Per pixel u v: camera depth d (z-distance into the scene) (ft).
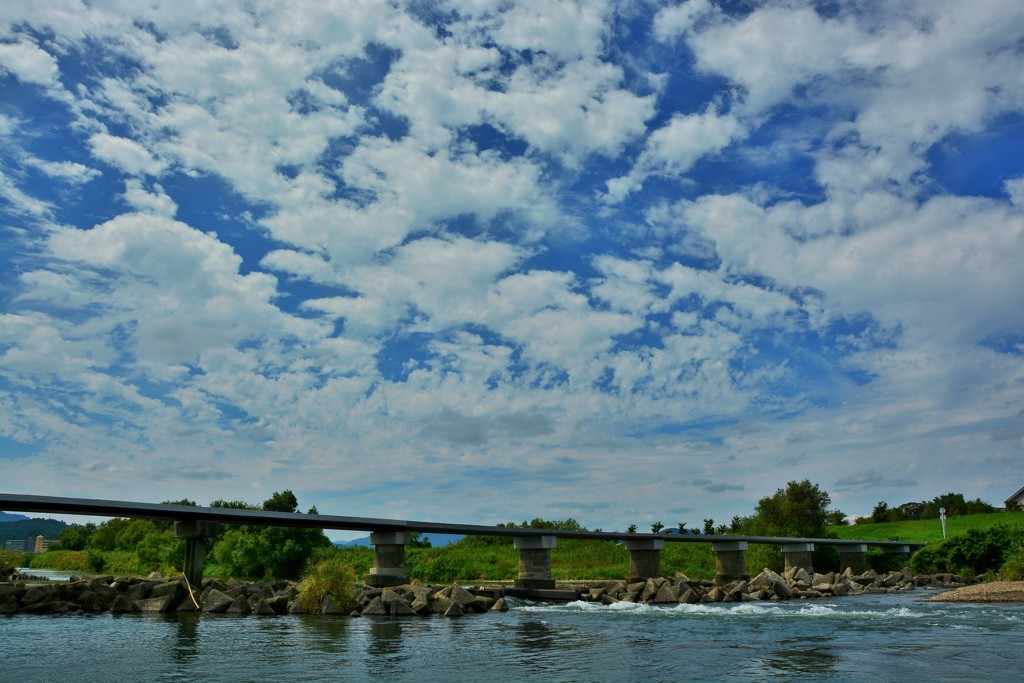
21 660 94.58
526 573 242.17
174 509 174.29
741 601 211.82
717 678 81.51
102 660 94.58
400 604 162.91
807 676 81.87
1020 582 202.90
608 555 363.97
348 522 202.59
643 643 112.47
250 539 276.82
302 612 164.25
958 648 102.42
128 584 178.50
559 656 99.19
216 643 111.55
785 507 373.81
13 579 212.02
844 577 292.61
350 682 79.61
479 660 95.45
